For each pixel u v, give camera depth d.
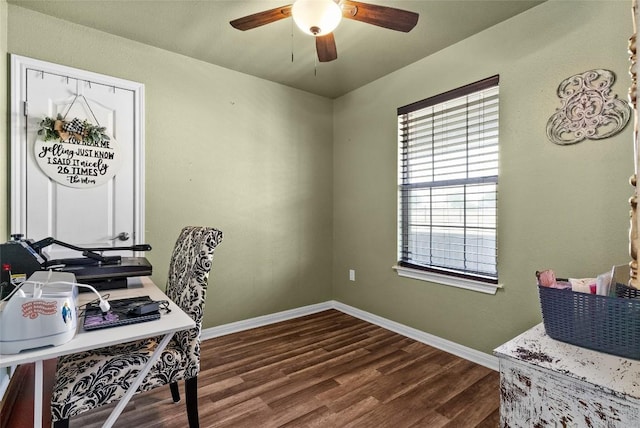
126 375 1.24
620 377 0.93
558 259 1.88
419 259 2.74
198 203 2.68
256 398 1.82
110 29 2.24
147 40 2.38
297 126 3.27
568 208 1.84
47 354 0.89
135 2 1.95
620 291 1.16
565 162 1.85
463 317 2.36
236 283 2.89
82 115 2.20
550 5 1.90
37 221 2.06
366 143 3.16
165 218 2.53
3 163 1.93
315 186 3.42
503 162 2.13
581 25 1.78
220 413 1.68
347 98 3.37
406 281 2.77
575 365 1.01
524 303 2.03
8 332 0.88
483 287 2.22
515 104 2.06
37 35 2.05
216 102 2.77
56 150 2.11
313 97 3.40
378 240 3.04
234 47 2.47
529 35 1.99
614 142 1.67
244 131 2.93
